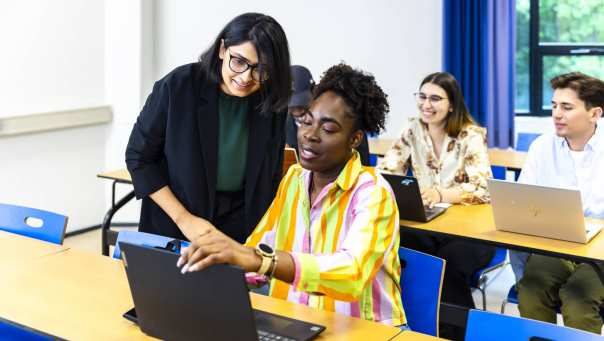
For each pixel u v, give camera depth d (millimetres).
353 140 1845
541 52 5598
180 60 5656
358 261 1677
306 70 3268
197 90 2285
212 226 2266
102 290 2023
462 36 5398
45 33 4879
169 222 2418
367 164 3389
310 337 1668
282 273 1593
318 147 1805
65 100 5082
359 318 1829
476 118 5449
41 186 5016
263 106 2254
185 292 1529
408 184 2945
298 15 5629
